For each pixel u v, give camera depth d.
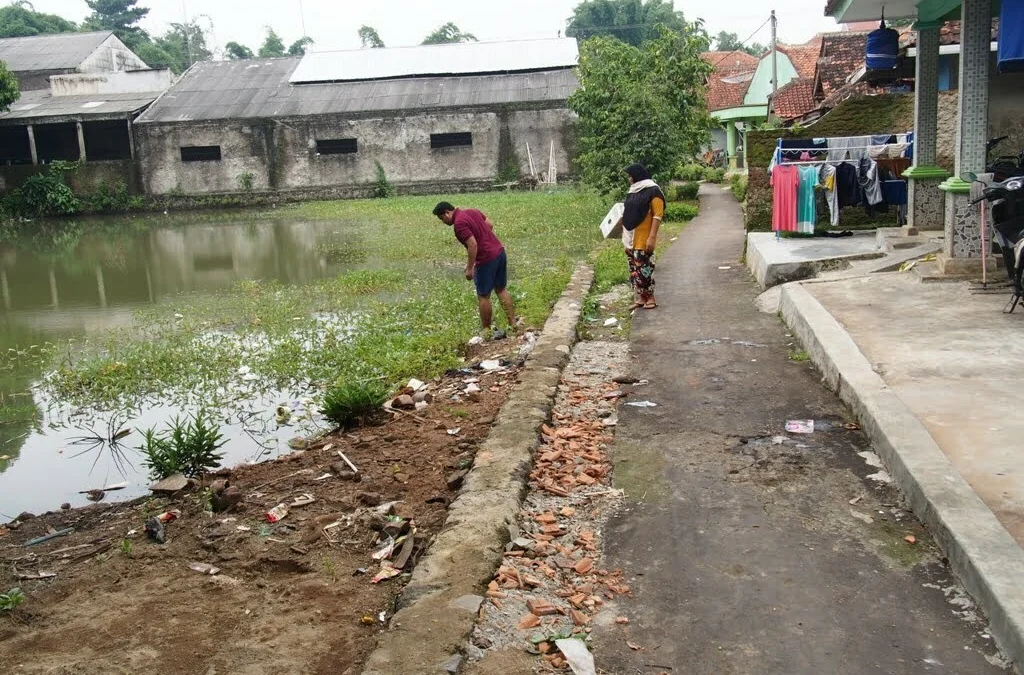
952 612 3.22
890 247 9.47
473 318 9.74
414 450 5.59
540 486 4.57
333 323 10.48
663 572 3.66
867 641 3.09
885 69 11.59
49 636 3.65
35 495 5.81
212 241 22.33
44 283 15.92
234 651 3.41
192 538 4.61
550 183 33.47
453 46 39.22
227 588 4.01
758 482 4.45
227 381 8.28
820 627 3.19
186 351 9.30
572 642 3.14
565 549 3.90
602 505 4.32
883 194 11.20
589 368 6.80
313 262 16.91
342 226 24.08
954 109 11.83
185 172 35.12
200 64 40.03
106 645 3.54
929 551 3.64
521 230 18.66
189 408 7.54
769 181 12.18
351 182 35.09
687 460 4.80
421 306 10.70
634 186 8.73
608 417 5.62
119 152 38.03
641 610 3.38
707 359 6.80
